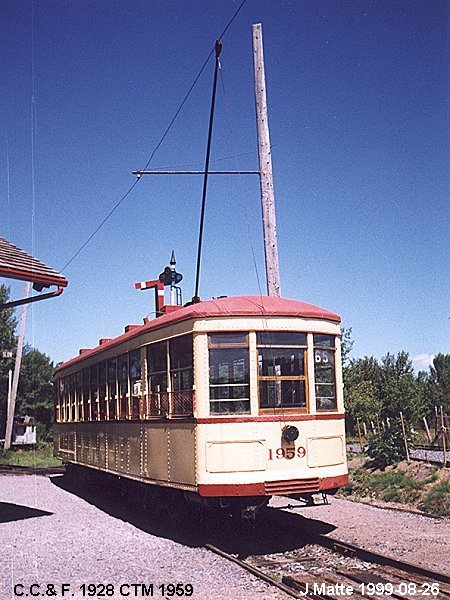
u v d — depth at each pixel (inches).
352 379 1159.6
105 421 601.9
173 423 435.2
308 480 407.5
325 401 429.7
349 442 1023.6
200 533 448.1
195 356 408.8
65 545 420.5
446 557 358.9
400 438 691.4
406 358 1653.5
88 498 668.7
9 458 1409.9
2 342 1946.4
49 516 549.3
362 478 649.0
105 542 425.7
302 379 421.1
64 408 810.8
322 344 434.0
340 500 593.9
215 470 396.8
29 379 2037.4
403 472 629.0
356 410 1116.5
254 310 414.3
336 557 366.9
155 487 485.4
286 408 413.4
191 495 418.6
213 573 337.4
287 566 349.7
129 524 497.4
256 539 422.0
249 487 393.4
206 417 402.0
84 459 690.2
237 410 405.4
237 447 398.6
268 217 531.8
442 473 582.2
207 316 411.2
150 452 475.2
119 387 559.5
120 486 601.3
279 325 417.1
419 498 546.9
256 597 291.6
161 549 398.3
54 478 901.2
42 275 507.8
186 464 415.2
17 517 546.3
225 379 407.8
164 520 488.1
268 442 402.3
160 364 463.5
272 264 527.5
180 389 429.7
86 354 687.7
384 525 458.9
